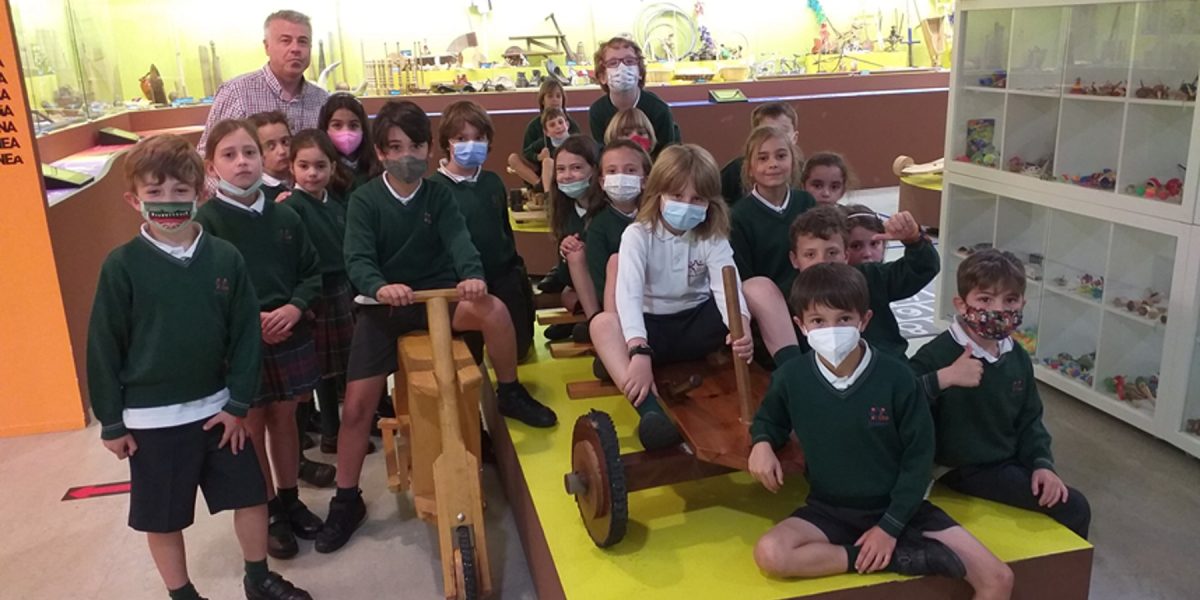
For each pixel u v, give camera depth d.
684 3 8.77
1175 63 3.24
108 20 6.85
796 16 9.12
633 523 2.32
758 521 2.32
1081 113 3.76
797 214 2.83
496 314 2.72
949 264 4.48
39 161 3.44
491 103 7.25
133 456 2.16
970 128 4.34
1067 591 2.16
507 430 2.81
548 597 2.26
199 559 2.71
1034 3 3.77
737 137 7.88
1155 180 3.34
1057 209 3.79
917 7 9.30
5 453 3.46
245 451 2.28
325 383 3.29
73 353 3.62
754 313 2.53
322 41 7.68
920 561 1.98
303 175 2.99
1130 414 3.40
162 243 2.13
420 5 8.09
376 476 3.21
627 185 2.66
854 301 1.99
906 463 2.01
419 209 2.76
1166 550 2.62
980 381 2.27
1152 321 3.37
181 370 2.13
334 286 3.13
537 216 5.09
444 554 2.34
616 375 2.38
